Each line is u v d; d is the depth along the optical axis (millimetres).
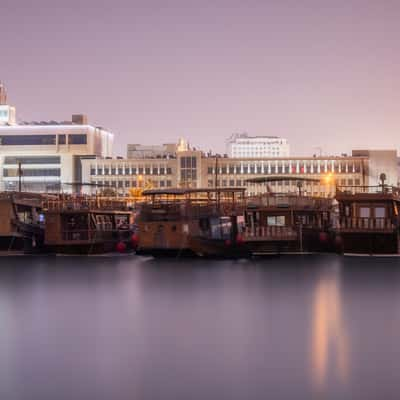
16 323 55438
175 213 95688
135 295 68750
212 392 37844
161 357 44625
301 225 103188
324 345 47406
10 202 102062
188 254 96688
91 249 103812
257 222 103562
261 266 92688
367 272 85500
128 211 115688
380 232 98125
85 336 50531
